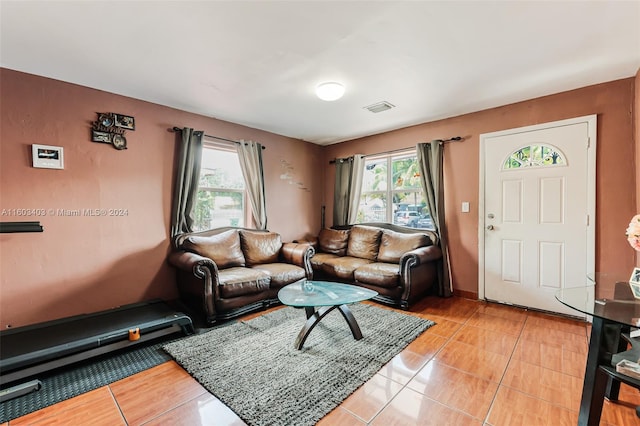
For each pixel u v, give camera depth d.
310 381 1.83
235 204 4.04
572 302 1.57
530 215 3.10
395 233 3.94
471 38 2.00
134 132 3.05
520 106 3.15
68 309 2.63
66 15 1.74
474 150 3.47
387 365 2.03
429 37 1.99
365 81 2.67
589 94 2.76
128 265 3.00
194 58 2.26
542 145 3.01
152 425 1.47
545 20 1.81
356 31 1.92
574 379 1.85
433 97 3.04
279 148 4.51
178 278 3.26
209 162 3.77
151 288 3.17
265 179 4.32
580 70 2.47
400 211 4.29
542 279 3.04
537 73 2.52
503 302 3.29
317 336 2.49
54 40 2.00
